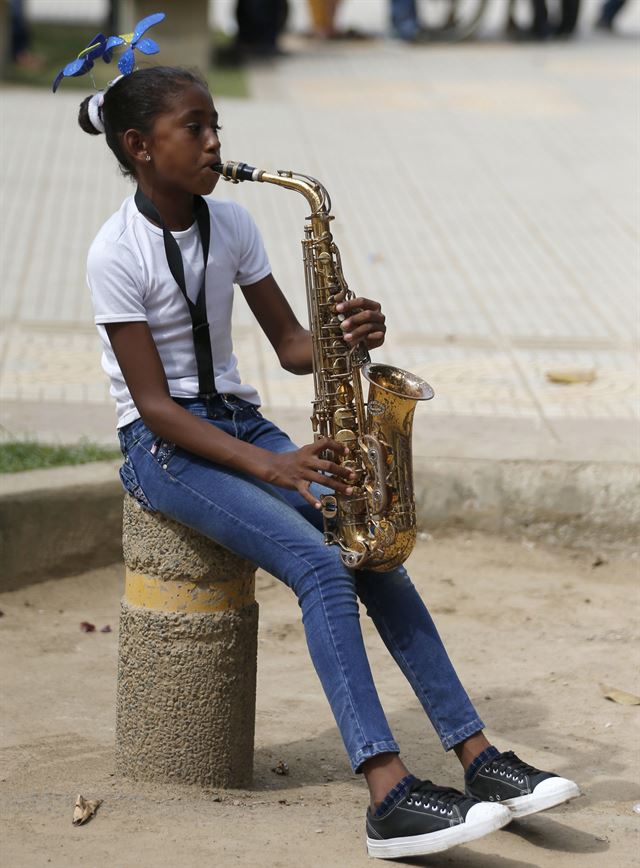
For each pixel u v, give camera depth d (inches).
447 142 633.6
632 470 281.1
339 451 162.2
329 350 167.6
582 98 750.5
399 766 153.6
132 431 169.8
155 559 172.1
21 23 764.6
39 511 254.4
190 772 177.2
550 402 335.0
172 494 165.5
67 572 260.5
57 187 525.7
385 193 541.0
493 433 308.8
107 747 193.9
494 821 147.3
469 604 258.5
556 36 959.6
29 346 365.7
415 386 160.7
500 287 434.3
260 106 690.2
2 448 278.2
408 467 162.7
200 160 163.3
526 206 532.4
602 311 414.3
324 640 155.7
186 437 160.9
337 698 154.7
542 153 619.8
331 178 557.3
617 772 191.3
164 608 173.6
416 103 722.2
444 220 508.7
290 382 345.1
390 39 944.3
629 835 165.3
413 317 402.0
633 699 218.5
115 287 162.6
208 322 168.9
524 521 283.6
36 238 461.7
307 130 641.0
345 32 936.9
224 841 156.9
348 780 187.9
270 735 203.5
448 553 279.3
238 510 161.3
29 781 179.2
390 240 480.1
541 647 241.3
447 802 150.2
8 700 211.5
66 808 166.7
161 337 167.6
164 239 165.8
